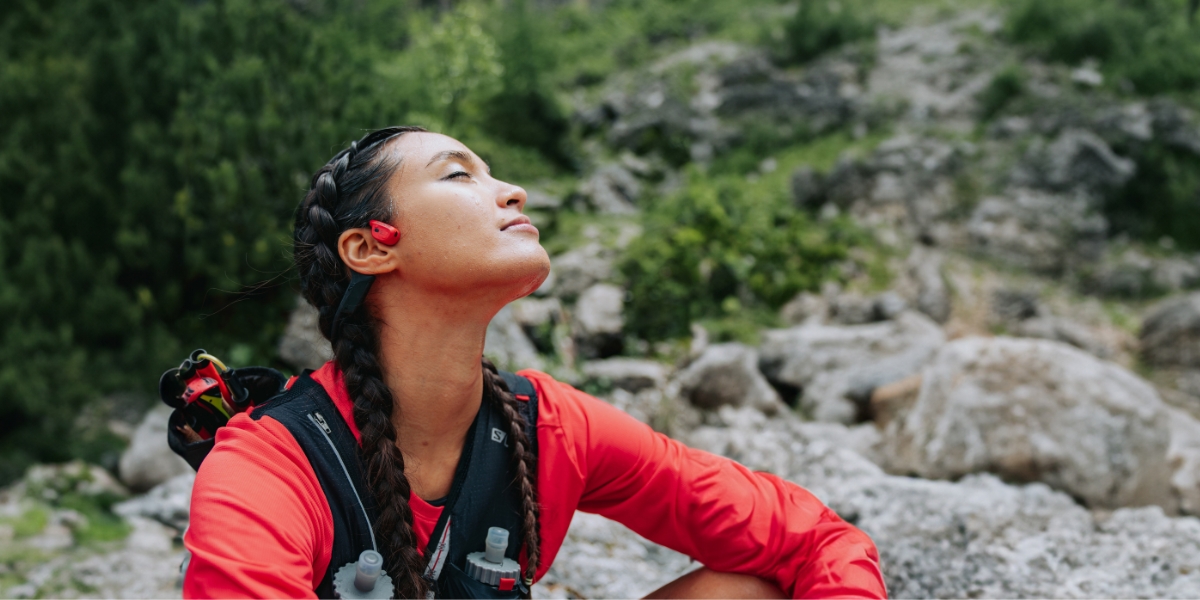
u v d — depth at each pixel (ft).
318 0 28.35
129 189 16.83
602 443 5.32
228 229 16.76
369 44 25.40
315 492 4.50
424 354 4.70
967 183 26.96
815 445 13.76
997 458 13.37
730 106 31.81
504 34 31.32
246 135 17.07
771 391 17.42
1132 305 24.26
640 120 30.78
